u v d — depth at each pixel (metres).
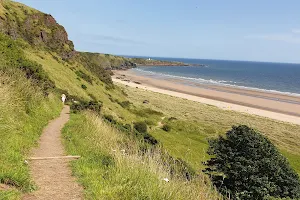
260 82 143.12
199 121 52.41
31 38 54.88
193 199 6.40
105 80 66.88
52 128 13.32
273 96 92.00
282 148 38.56
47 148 9.66
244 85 125.19
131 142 12.51
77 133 12.86
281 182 15.73
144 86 109.81
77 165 7.85
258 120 56.62
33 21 61.28
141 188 6.15
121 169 7.09
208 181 8.67
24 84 13.77
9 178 5.71
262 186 14.52
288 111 68.62
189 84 121.50
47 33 61.72
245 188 14.75
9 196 5.02
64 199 5.64
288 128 51.34
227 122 53.00
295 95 96.75
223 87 113.19
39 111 14.77
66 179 6.81
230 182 15.49
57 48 59.94
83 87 45.41
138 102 65.31
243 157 16.39
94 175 7.13
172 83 123.81
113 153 9.31
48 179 6.66
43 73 22.94
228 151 17.67
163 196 6.05
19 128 9.96
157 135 35.09
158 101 71.50
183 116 55.66
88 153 9.72
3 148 7.24
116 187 6.29
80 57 66.44
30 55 41.72
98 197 5.89
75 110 22.11
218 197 7.69
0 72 11.84
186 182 7.03
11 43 21.88
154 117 50.22
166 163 8.65
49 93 21.56
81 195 5.95
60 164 8.00
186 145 31.77
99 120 16.11
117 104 50.09
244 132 17.88
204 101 79.31
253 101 81.19
